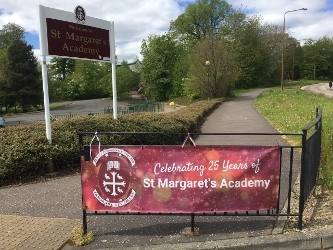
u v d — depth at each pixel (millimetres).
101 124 7695
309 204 4125
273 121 13344
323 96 27172
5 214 4250
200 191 3445
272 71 61438
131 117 9219
